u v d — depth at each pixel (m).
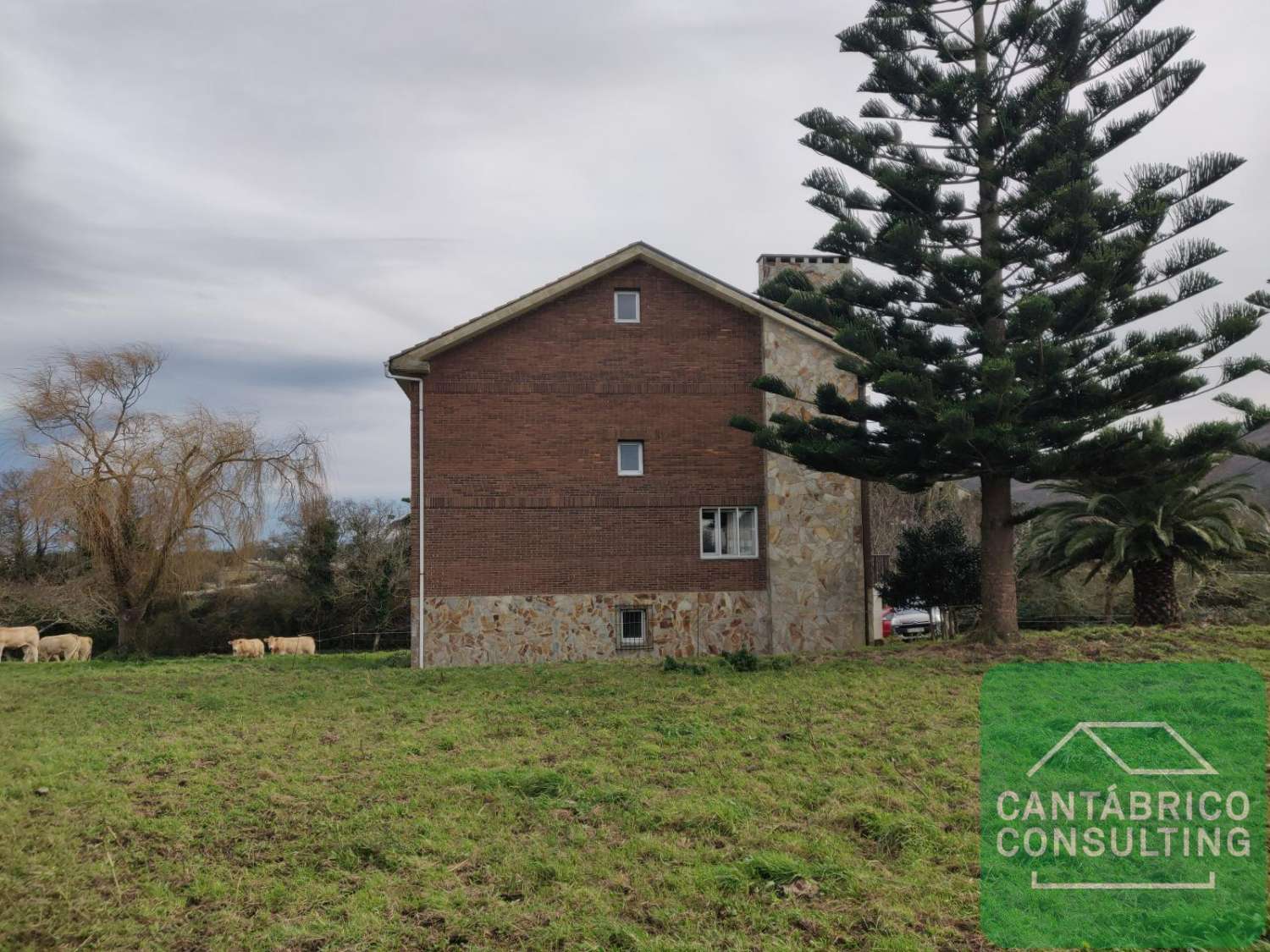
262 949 6.01
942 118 16.17
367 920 6.30
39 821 8.24
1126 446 14.95
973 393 15.69
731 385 20.25
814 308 16.00
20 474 22.73
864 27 16.50
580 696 12.83
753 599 19.91
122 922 6.39
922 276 16.12
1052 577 21.45
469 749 10.19
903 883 6.61
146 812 8.40
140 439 22.47
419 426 19.45
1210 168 14.68
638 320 20.17
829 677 13.44
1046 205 14.68
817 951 5.77
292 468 23.88
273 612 39.50
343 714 12.38
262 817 8.23
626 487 19.80
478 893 6.68
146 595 23.00
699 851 7.20
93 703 13.76
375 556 40.22
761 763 9.28
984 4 16.31
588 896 6.57
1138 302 15.83
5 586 32.69
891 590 23.58
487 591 19.23
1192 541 18.39
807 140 16.53
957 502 36.78
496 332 19.78
